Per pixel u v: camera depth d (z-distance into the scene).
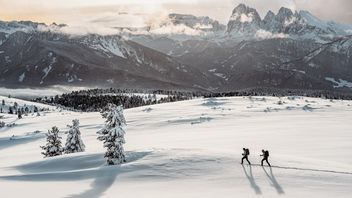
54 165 51.69
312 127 94.81
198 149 47.38
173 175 37.12
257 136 81.44
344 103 182.62
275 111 143.75
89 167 48.88
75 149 73.31
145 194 31.78
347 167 38.56
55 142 75.44
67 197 32.28
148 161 42.78
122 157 47.41
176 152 45.72
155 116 156.62
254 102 195.62
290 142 70.31
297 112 138.75
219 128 106.62
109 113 49.56
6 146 122.06
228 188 31.67
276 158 41.91
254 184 32.22
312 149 60.75
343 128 90.94
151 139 94.25
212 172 36.91
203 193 30.72
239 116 133.88
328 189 29.83
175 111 172.00
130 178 37.81
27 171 50.47
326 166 38.44
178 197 30.00
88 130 136.25
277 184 31.78
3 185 37.28
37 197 32.34
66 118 191.38
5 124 190.62
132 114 171.12
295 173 34.88
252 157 41.81
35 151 100.12
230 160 40.53
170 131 111.75
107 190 34.19
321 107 153.50
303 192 29.28
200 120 129.62
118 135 47.81
